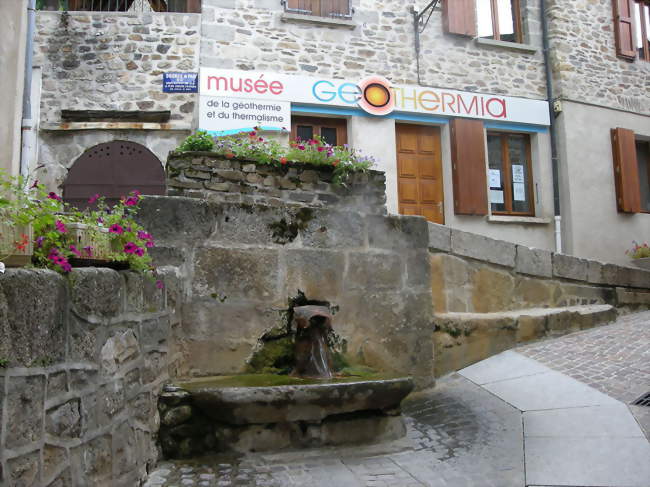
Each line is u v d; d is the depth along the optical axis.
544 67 11.35
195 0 9.72
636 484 3.23
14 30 5.05
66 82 8.72
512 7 11.56
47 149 8.56
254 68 9.38
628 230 11.43
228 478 3.58
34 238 2.60
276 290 5.02
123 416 3.09
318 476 3.66
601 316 7.07
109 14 8.97
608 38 11.84
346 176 6.04
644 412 4.07
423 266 5.73
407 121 10.25
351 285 5.35
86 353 2.59
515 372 5.52
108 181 8.55
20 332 2.01
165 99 8.94
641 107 11.98
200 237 4.79
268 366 4.87
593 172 11.25
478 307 6.68
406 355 5.50
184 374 4.58
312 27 9.80
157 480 3.50
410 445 4.23
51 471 2.21
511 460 3.77
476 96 10.60
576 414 4.28
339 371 4.95
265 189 5.83
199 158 5.68
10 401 1.93
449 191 10.38
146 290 3.56
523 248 7.10
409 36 10.38
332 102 9.64
